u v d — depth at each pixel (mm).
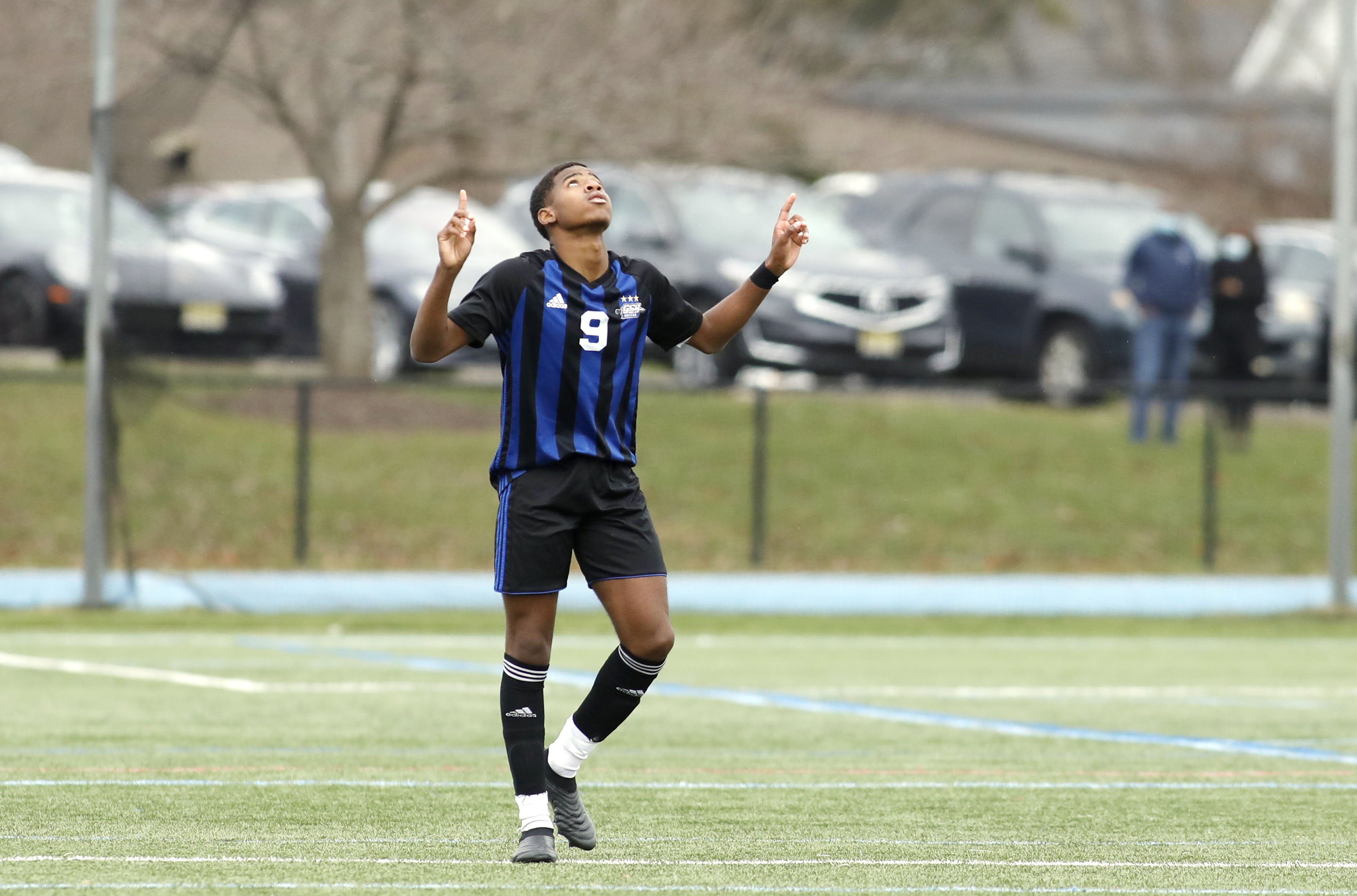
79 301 72312
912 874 19938
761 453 61219
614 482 19781
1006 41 131000
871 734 31859
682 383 73938
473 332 19203
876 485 66188
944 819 23531
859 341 73562
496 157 71375
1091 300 74438
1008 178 79812
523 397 19531
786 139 79250
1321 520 66438
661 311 20281
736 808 24312
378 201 75188
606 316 19578
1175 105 125312
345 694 36250
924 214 78625
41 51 69688
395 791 25203
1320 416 78125
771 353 73062
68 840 21391
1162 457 69562
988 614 54156
